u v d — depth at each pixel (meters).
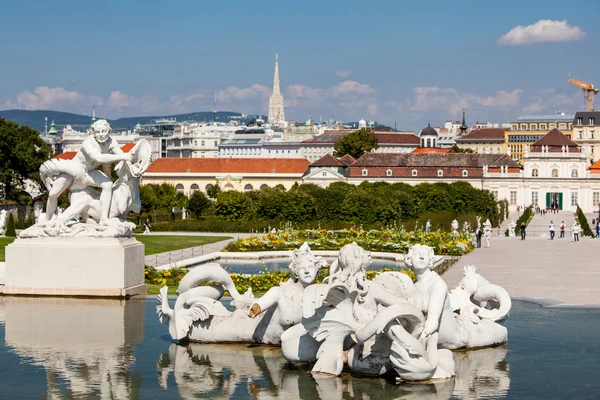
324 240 92.38
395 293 28.36
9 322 37.28
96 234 44.25
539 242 106.38
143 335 34.47
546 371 28.77
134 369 29.31
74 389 26.92
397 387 26.78
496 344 32.31
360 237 96.25
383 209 133.75
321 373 27.95
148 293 47.91
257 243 89.25
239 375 28.45
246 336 32.28
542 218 180.50
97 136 44.47
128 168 45.41
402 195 144.75
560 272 66.12
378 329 26.12
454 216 145.88
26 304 41.97
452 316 30.38
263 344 32.22
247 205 138.75
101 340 33.53
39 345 32.69
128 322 37.25
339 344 27.84
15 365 29.77
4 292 44.72
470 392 26.31
